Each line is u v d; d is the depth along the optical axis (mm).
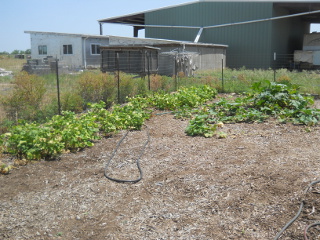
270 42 28125
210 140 7297
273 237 3666
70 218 4277
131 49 20641
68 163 6184
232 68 30109
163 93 12898
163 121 9625
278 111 9453
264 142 6977
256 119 9047
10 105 9000
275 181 4875
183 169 5656
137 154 6574
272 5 27562
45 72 22703
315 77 19141
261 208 4223
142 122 8859
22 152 6359
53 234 3934
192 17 31266
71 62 30375
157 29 33156
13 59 37156
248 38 29062
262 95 9922
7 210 4477
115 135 7996
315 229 3713
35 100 9648
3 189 5102
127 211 4395
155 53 21594
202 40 31141
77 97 10805
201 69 26188
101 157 6461
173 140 7438
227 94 15516
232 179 5086
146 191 4945
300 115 8820
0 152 6594
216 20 30250
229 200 4473
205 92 13570
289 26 31875
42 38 31625
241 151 6402
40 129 6578
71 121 7660
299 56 28656
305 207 4137
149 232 3895
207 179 5160
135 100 11320
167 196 4738
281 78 16891
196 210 4309
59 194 4938
